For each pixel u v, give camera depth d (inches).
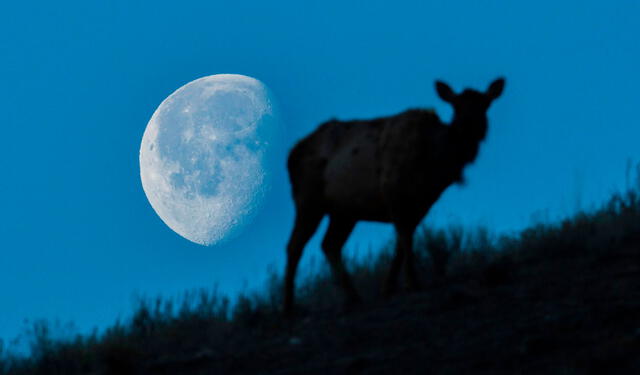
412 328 1296.8
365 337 1304.1
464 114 1521.9
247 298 1669.5
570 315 1180.5
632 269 1366.9
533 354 1065.5
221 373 1269.7
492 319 1253.1
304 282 1803.6
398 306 1450.5
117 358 1357.0
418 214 1604.3
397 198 1572.3
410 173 1565.0
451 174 1560.0
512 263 1573.6
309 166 1724.9
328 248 1717.5
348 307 1540.4
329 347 1295.5
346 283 1598.2
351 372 1146.0
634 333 1055.6
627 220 1625.2
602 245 1510.8
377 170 1612.9
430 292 1507.1
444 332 1242.0
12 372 1499.8
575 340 1080.2
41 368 1477.6
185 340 1547.7
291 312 1609.3
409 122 1594.5
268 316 1605.6
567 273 1424.7
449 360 1109.7
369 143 1646.2
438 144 1553.9
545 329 1148.5
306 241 1710.1
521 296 1341.0
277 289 1740.9
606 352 1010.1
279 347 1354.6
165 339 1577.3
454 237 1736.0
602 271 1395.2
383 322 1368.1
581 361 1000.2
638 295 1221.7
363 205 1649.9
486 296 1382.9
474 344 1152.8
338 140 1710.1
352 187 1647.4
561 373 978.1
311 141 1756.9
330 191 1689.2
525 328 1170.6
